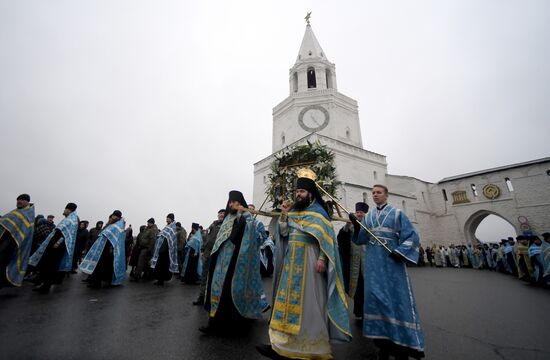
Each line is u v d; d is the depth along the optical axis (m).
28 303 5.42
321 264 2.85
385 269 3.08
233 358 3.00
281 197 5.02
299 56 30.31
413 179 29.50
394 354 2.74
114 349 3.16
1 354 2.87
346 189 20.72
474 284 10.82
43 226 10.03
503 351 3.36
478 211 28.42
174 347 3.29
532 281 10.85
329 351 2.62
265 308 5.11
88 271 7.45
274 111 28.89
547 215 24.45
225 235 4.30
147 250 9.70
